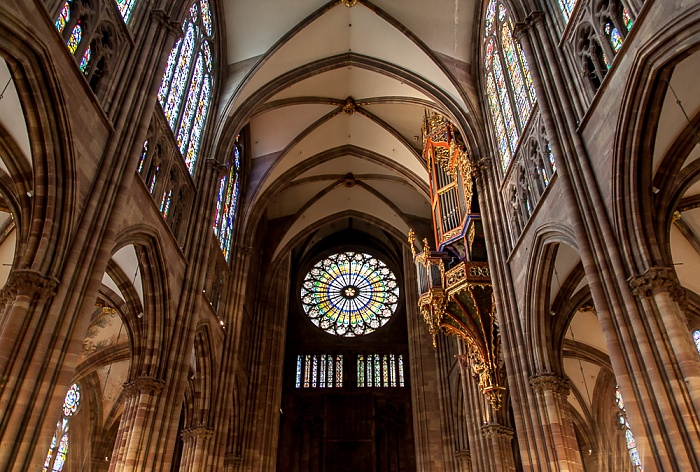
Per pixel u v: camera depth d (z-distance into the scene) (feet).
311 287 148.87
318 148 112.06
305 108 102.94
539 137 60.70
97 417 103.14
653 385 37.60
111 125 50.65
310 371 133.49
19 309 38.86
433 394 113.29
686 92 44.83
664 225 45.14
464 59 89.30
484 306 76.43
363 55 93.97
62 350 40.60
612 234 44.62
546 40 58.34
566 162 51.47
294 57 90.74
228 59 89.35
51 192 42.68
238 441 100.17
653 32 40.75
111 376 103.86
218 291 88.28
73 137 44.24
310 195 125.49
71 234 44.01
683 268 75.20
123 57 54.65
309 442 123.34
